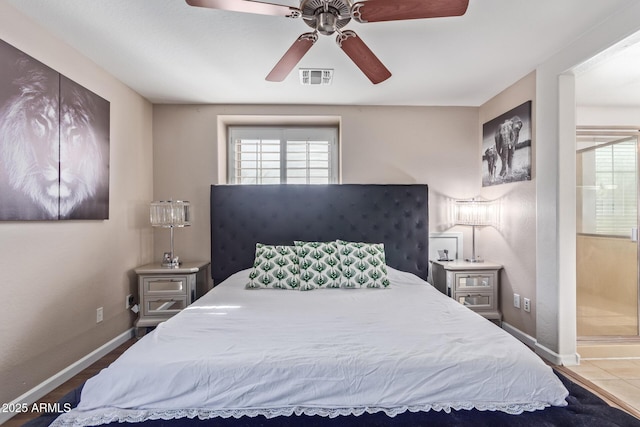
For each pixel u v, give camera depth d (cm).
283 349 140
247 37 209
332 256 273
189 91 300
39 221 196
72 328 223
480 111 343
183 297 290
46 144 197
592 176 324
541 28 202
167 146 334
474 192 345
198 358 131
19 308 183
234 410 122
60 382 211
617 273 313
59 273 212
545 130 247
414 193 330
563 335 238
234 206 326
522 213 276
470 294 300
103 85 255
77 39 211
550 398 125
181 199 334
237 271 325
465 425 115
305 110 337
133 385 122
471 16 188
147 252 323
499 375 127
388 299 226
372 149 341
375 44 220
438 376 126
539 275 255
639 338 287
